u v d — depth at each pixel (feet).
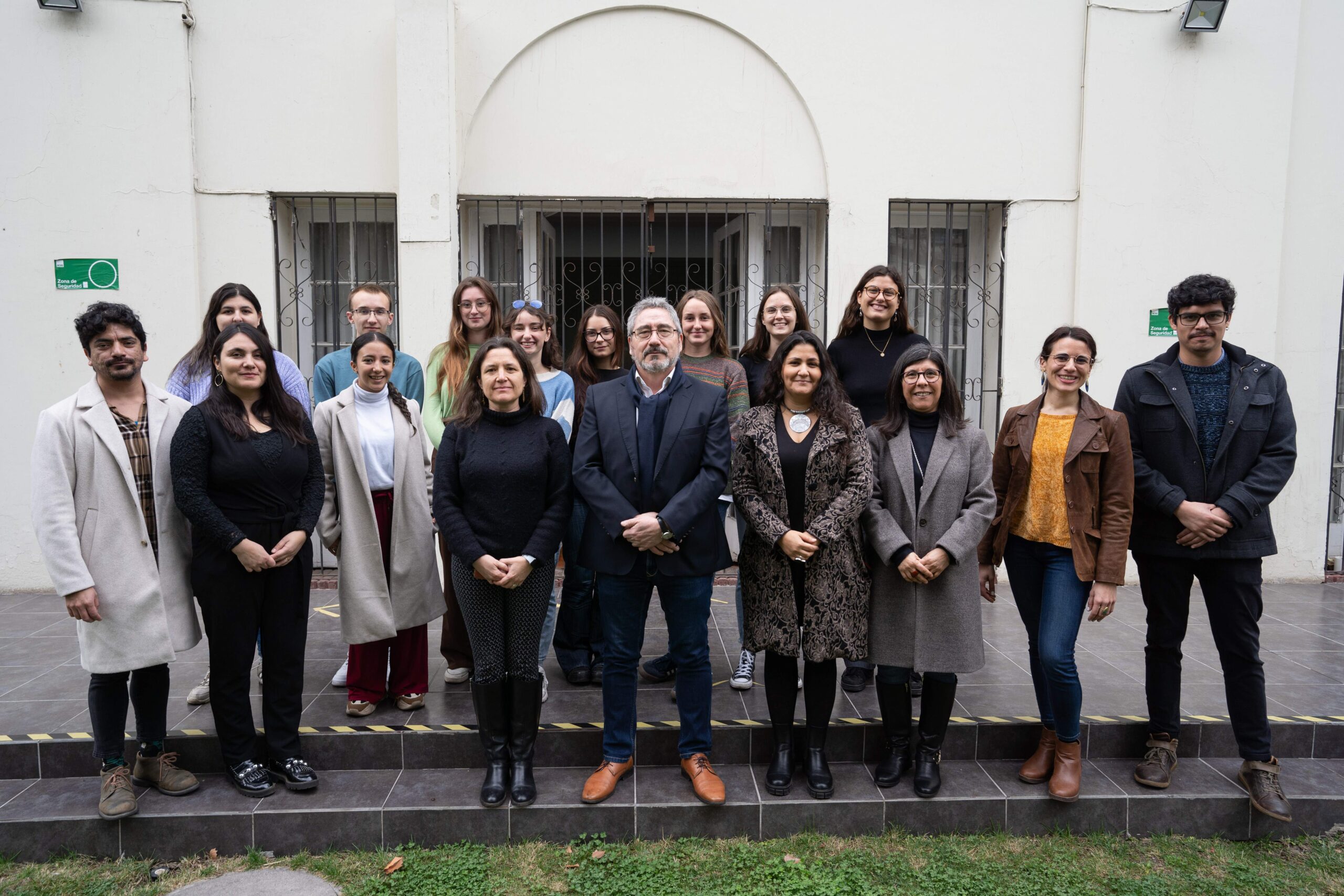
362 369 9.64
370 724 9.73
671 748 9.76
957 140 15.99
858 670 11.04
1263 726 8.98
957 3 15.71
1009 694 10.84
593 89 15.65
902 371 9.06
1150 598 9.40
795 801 8.84
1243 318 16.21
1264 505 8.73
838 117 15.85
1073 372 8.89
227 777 9.30
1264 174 15.98
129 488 8.23
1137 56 15.75
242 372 8.36
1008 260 16.30
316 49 15.25
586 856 8.46
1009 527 9.45
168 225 15.17
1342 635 13.46
